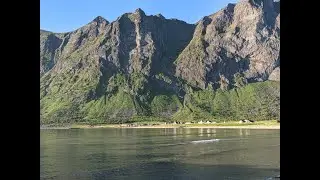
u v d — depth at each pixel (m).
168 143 82.81
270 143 76.88
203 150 66.06
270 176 37.84
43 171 45.38
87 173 43.44
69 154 63.66
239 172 41.00
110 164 50.47
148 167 46.97
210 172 41.66
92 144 83.56
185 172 42.25
